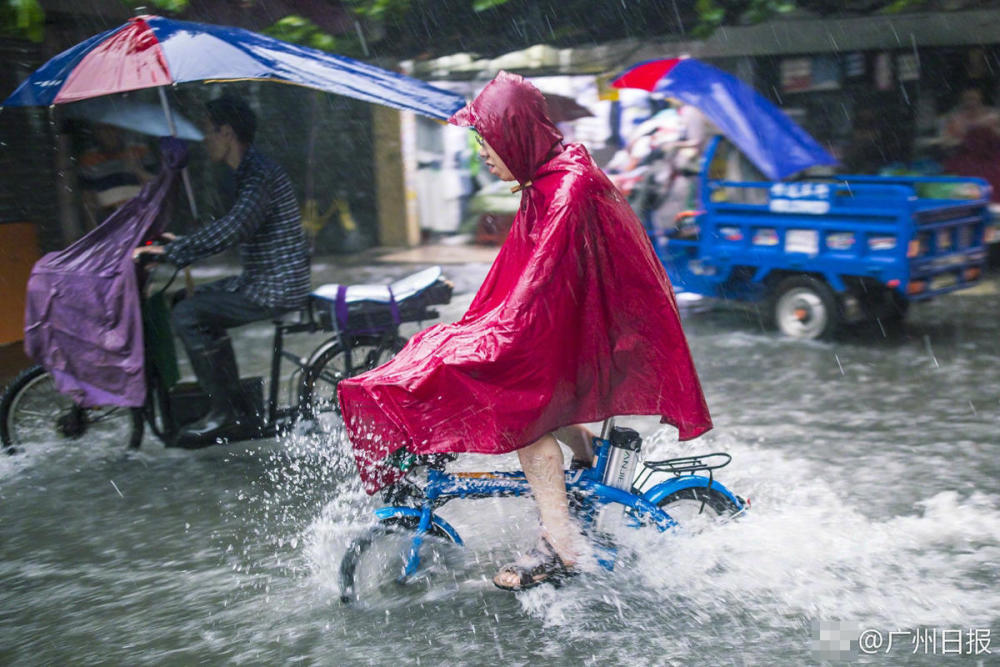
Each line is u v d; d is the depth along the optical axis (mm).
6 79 8820
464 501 4309
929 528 4121
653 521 3609
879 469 4898
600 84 10453
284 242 5102
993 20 11453
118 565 4086
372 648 3311
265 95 12984
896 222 7141
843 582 3637
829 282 7605
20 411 5457
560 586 3549
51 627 3570
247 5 9352
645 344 3361
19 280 8883
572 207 3189
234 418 5199
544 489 3439
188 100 11586
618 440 3570
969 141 11227
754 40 12391
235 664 3252
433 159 14352
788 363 7141
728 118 7906
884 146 12617
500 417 3236
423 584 3736
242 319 5117
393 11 9812
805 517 4227
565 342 3254
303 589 3791
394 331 5426
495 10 11070
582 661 3170
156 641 3434
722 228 8188
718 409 6043
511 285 3490
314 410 5422
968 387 6363
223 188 5438
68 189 9383
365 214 14164
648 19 11227
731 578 3650
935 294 7562
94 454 5457
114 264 4906
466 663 3186
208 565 4051
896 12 11305
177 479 5086
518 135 3258
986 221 7969
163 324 5176
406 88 5172
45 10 8172
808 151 7902
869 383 6547
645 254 3346
